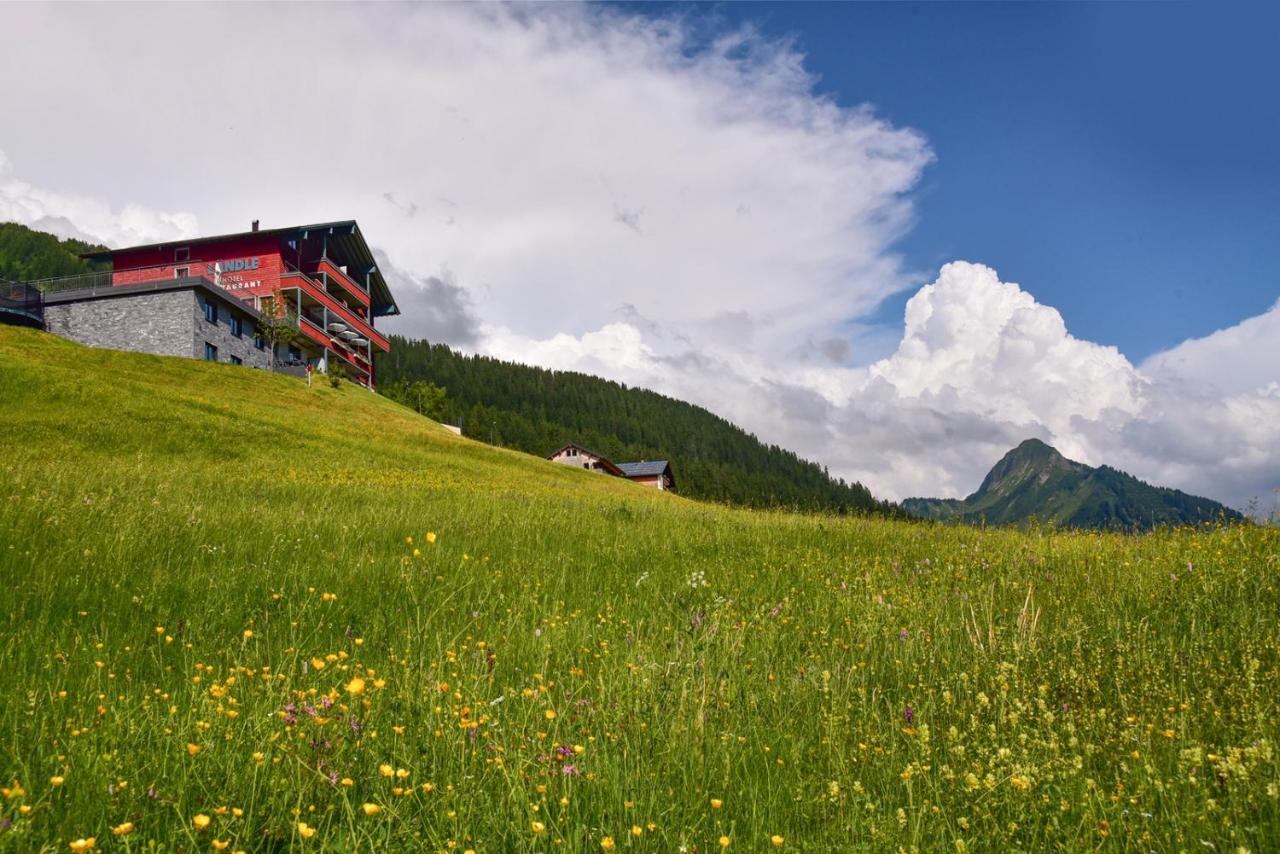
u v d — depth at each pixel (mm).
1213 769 3309
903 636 5902
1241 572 7293
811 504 19828
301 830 2678
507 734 3754
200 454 28062
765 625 6379
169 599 6344
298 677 4609
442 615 6289
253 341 59938
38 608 5770
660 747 3803
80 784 3023
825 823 3230
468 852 2666
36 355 40000
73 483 12180
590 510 16734
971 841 2896
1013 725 3861
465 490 21547
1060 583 7934
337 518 11094
